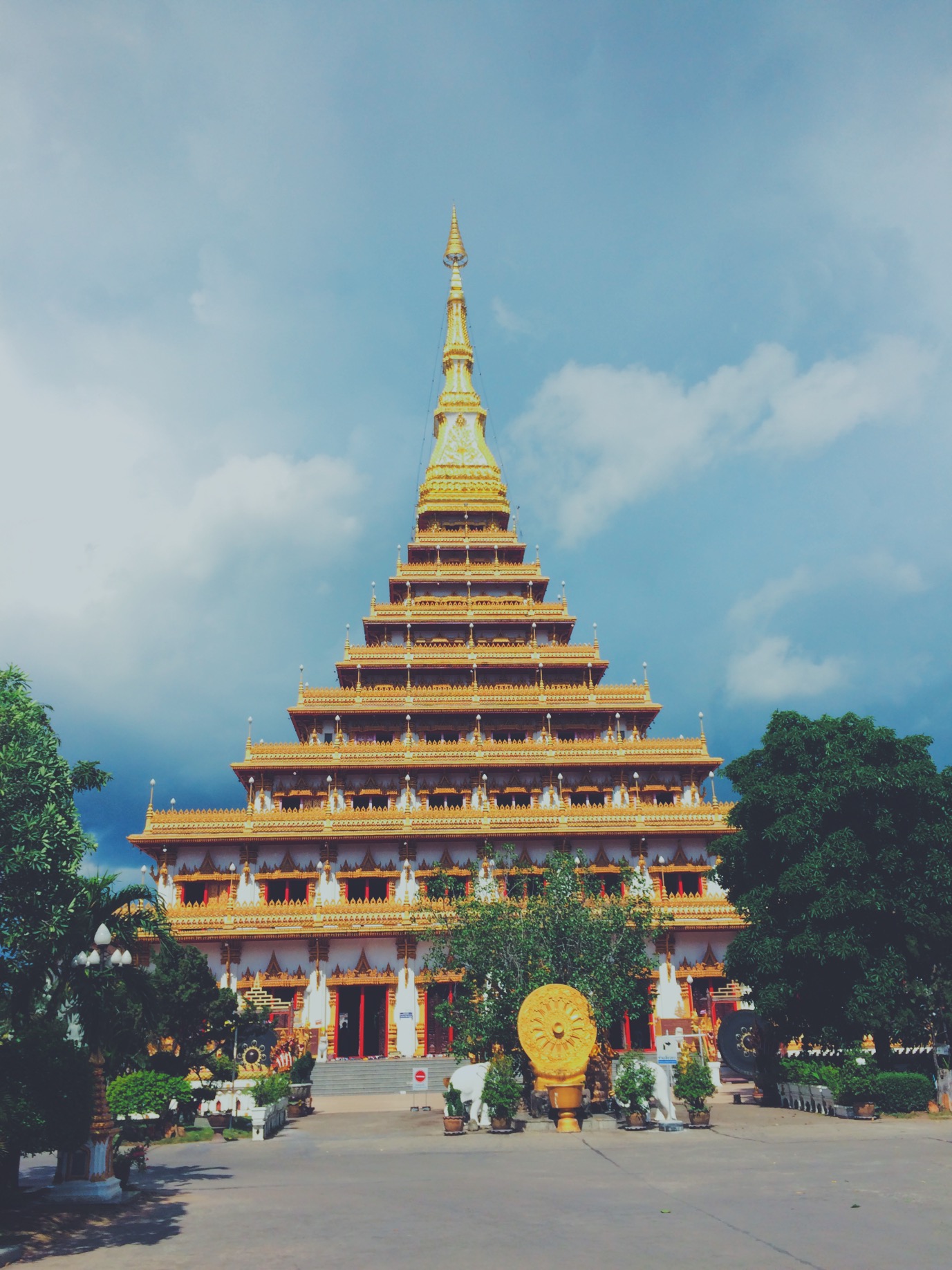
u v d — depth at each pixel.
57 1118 24.61
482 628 80.56
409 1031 63.31
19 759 25.66
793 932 45.34
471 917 48.22
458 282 100.56
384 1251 18.94
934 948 43.31
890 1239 19.12
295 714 73.50
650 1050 63.34
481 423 93.50
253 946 64.81
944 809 45.28
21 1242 20.50
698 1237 19.64
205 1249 19.62
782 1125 38.34
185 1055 43.47
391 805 70.88
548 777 72.06
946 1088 40.56
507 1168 29.56
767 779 48.72
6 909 25.72
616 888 59.59
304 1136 40.62
